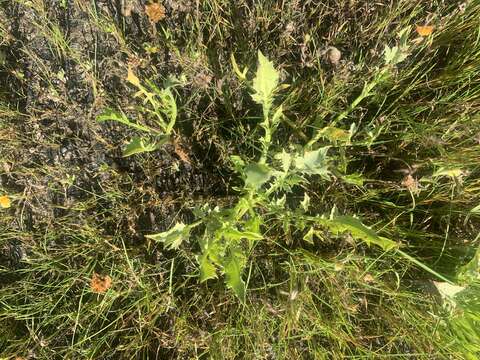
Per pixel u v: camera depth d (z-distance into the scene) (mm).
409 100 598
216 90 596
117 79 610
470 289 523
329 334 567
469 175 564
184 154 574
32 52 611
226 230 498
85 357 603
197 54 590
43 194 616
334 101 590
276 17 606
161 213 616
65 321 608
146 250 613
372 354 545
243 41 602
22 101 615
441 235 576
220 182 612
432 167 568
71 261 615
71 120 613
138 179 611
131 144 506
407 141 569
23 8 611
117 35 594
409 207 585
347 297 564
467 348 524
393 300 580
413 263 577
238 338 571
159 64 608
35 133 611
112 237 603
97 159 614
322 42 611
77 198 616
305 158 451
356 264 577
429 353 537
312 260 555
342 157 509
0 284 617
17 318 592
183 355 604
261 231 603
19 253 625
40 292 604
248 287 601
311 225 549
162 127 566
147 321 592
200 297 601
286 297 588
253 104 607
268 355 590
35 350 604
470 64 579
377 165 596
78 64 611
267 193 519
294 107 603
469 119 558
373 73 577
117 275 604
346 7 599
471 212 535
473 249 545
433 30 585
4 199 585
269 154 586
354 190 594
